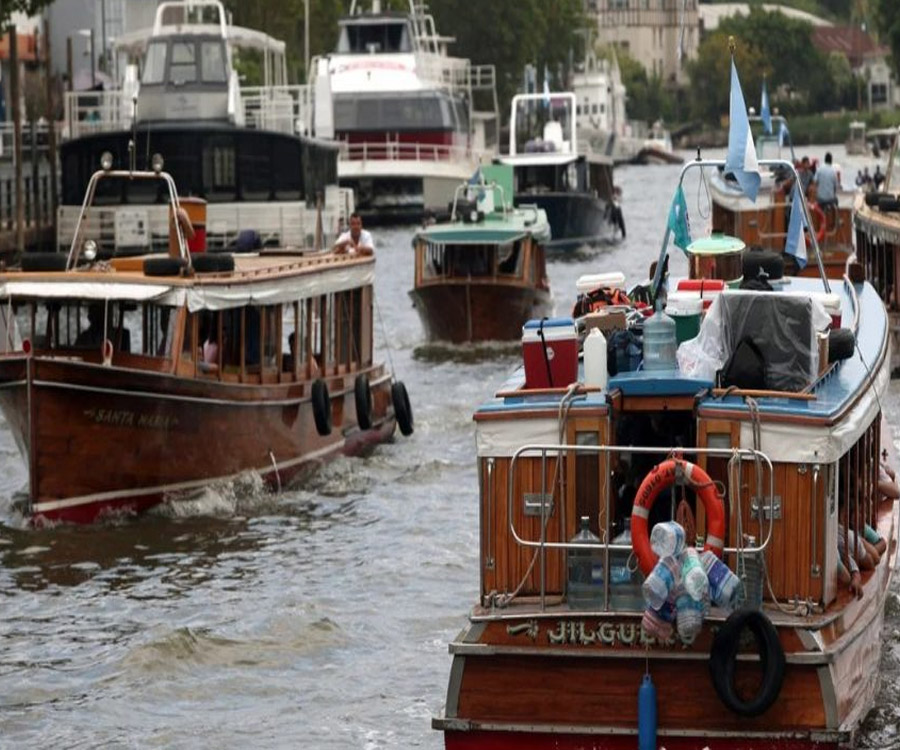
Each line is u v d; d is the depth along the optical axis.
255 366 79.25
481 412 43.75
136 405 71.75
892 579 59.03
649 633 41.62
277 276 79.38
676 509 43.91
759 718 41.91
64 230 165.75
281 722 51.84
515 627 42.66
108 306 73.75
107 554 68.38
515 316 124.12
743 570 42.78
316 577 65.25
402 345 125.88
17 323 76.31
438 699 53.44
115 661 56.53
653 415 45.91
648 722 42.03
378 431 90.12
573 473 43.47
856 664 44.75
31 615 61.38
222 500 76.00
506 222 128.88
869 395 48.22
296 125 188.25
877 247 106.44
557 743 42.72
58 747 50.19
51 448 70.81
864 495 51.06
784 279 64.62
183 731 51.25
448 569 66.12
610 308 53.25
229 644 57.81
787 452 43.00
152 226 165.00
